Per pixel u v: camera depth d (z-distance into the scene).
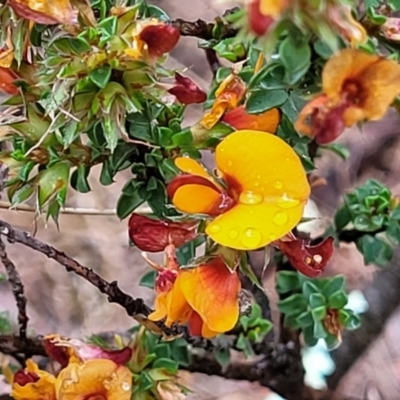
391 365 0.27
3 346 0.16
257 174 0.11
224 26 0.14
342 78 0.11
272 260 0.20
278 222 0.11
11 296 0.35
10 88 0.13
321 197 0.29
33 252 0.36
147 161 0.13
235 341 0.18
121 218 0.14
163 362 0.15
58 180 0.13
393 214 0.17
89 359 0.14
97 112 0.12
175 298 0.12
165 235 0.13
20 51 0.12
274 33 0.10
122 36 0.12
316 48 0.11
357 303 0.20
